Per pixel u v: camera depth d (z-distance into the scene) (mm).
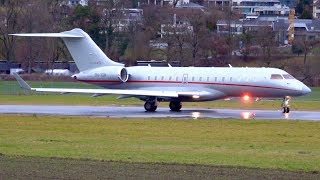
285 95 195000
